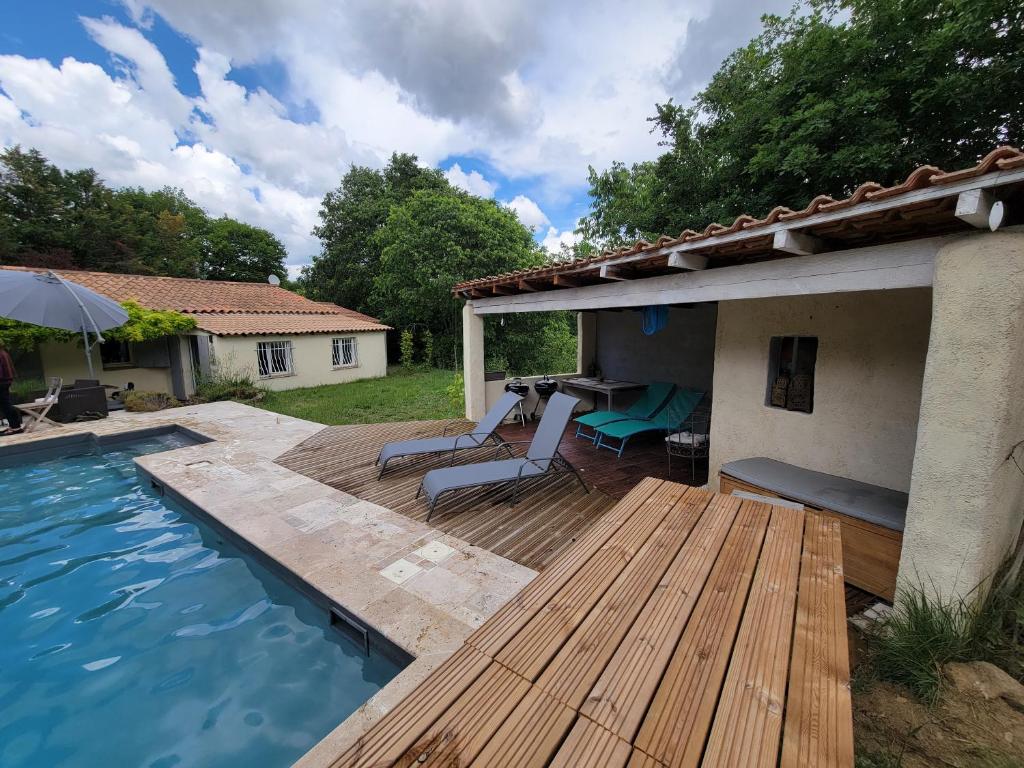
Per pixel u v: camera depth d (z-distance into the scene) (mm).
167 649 3086
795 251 2982
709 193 12672
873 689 2293
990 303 2201
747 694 1251
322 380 15562
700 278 3869
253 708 2631
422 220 18734
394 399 12625
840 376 3854
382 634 2764
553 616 1631
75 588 3771
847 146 8914
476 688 1295
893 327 3539
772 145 10023
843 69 9383
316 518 4441
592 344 9398
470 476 4652
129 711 2619
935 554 2486
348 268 24859
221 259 31484
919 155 8516
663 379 8195
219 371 12695
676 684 1295
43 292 8445
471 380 8453
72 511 5227
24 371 10859
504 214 19469
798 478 3854
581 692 1271
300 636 3186
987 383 2240
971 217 2172
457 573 3414
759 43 11742
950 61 8227
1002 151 1937
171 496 5453
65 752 2391
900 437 3557
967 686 2188
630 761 1052
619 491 5129
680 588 1800
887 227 2832
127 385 12227
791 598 1723
